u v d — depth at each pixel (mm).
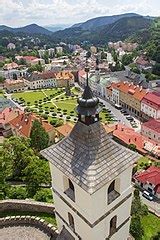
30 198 52406
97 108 22906
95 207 22812
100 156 22922
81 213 24375
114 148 24062
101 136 23484
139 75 194125
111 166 22984
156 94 138250
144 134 114062
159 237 49062
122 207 26188
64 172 23328
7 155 64125
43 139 83750
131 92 144875
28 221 36688
